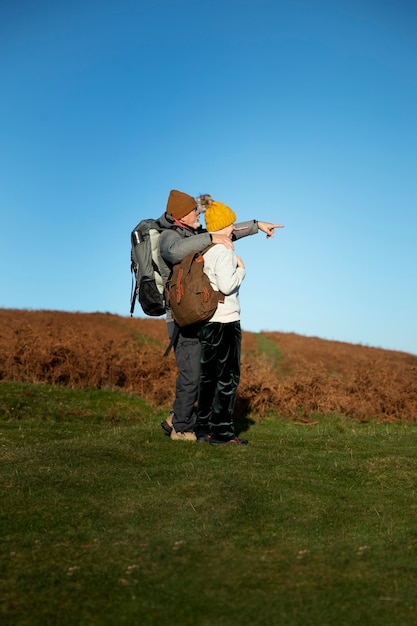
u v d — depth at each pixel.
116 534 3.83
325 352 21.80
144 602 2.96
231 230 6.16
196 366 6.35
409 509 4.51
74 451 5.82
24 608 2.89
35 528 3.90
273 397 10.27
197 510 4.25
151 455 5.87
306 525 4.06
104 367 11.64
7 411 8.73
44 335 13.12
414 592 3.12
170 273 6.17
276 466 5.59
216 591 3.08
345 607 2.96
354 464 5.75
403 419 10.11
